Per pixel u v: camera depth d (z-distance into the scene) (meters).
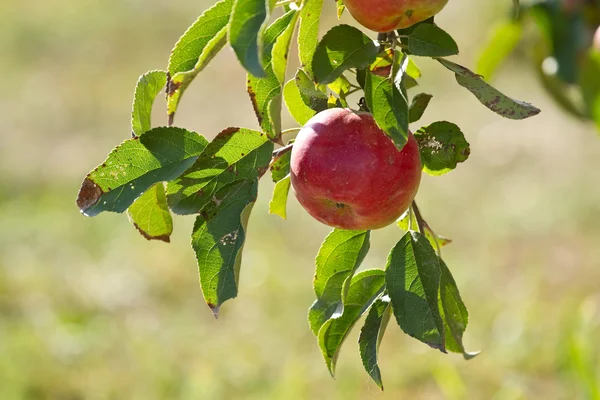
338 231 2.65
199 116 15.95
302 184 2.47
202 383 7.59
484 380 7.60
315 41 2.49
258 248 10.88
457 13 17.50
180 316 9.33
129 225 11.56
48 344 8.48
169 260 10.60
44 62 19.72
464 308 2.66
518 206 11.41
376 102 2.25
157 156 2.46
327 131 2.45
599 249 10.12
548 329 8.10
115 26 21.27
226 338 8.70
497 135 13.62
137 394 7.69
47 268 10.53
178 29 20.97
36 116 16.61
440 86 15.20
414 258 2.48
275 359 8.13
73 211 12.11
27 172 13.73
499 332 8.30
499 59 4.77
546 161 12.70
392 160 2.42
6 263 10.71
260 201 11.88
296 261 10.49
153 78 2.60
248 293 9.69
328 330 2.66
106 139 15.30
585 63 3.84
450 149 2.56
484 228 11.00
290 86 2.63
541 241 10.54
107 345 8.55
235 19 1.93
